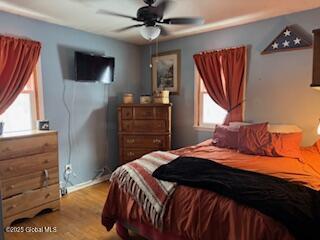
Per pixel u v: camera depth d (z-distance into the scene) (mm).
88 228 2576
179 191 1920
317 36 2180
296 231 1363
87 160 3871
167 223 1911
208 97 3984
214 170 2115
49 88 3309
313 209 1496
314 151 2789
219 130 3396
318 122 2936
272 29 3199
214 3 2660
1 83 2771
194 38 3963
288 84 3137
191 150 3061
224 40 3639
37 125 3066
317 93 2932
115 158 4324
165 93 3945
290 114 3148
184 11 2883
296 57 3049
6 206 2537
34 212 2775
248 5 2738
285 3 2707
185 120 4219
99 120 4016
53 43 3322
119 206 2348
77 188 3715
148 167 2307
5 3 2598
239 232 1528
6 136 2564
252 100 3443
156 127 3842
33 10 2811
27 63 2961
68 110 3559
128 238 2373
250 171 2123
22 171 2660
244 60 3441
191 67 4055
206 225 1687
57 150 2988
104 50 4020
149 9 2375
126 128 3947
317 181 1983
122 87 4367
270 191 1649
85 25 3406
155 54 4504
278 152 2703
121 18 3074
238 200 1604
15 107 3064
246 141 2924
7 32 2865
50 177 2916
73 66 3572
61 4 2637
